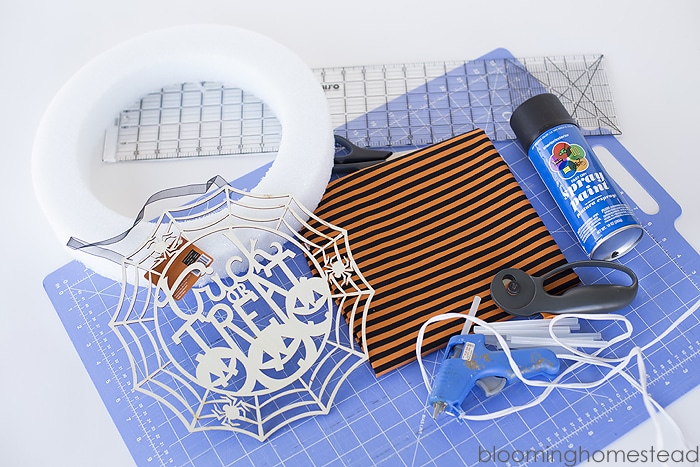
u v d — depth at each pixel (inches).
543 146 37.2
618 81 41.7
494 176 38.5
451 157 38.9
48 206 36.0
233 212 36.0
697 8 43.4
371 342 35.9
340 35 43.4
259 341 34.4
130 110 41.3
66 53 43.1
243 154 40.3
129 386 36.1
